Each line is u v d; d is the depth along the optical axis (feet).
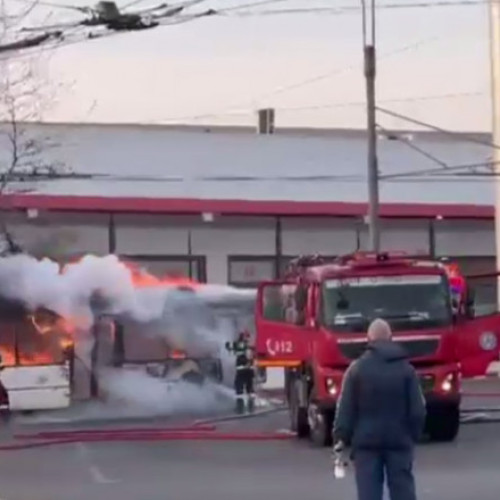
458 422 101.50
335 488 74.79
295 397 109.91
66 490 77.36
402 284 99.71
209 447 104.17
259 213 192.65
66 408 144.36
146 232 189.88
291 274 109.81
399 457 51.98
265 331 107.34
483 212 200.85
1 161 189.16
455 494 70.79
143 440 111.86
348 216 196.34
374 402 51.83
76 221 184.24
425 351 98.53
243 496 72.08
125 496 73.61
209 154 206.49
